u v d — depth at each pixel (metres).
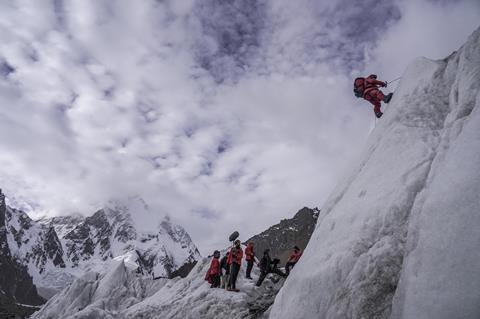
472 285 3.27
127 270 29.00
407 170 5.17
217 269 13.73
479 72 5.25
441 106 5.88
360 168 6.59
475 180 3.73
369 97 8.25
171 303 14.73
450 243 3.62
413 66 7.15
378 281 4.58
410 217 4.59
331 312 4.89
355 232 5.22
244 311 10.89
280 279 12.27
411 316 3.57
